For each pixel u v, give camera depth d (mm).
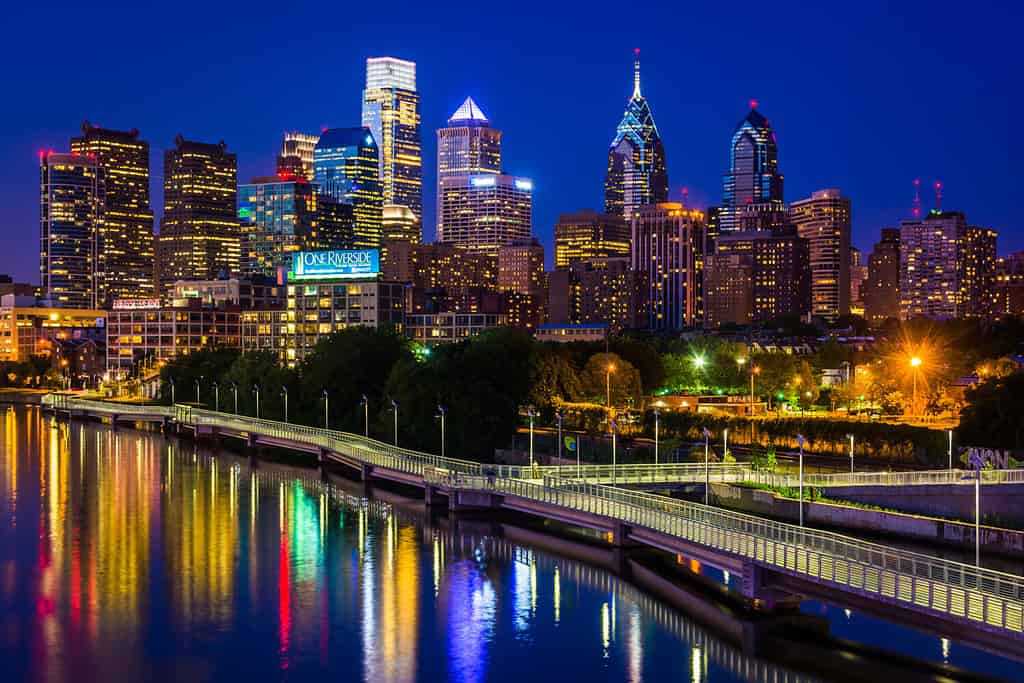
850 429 178000
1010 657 75438
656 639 96812
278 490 177250
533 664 91000
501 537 138125
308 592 112375
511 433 199750
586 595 110500
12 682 87312
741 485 144250
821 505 132250
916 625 82500
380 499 167875
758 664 90062
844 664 89500
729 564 103562
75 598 110188
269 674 89062
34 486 182125
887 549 92125
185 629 100250
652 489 147250
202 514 155000
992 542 116375
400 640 97125
